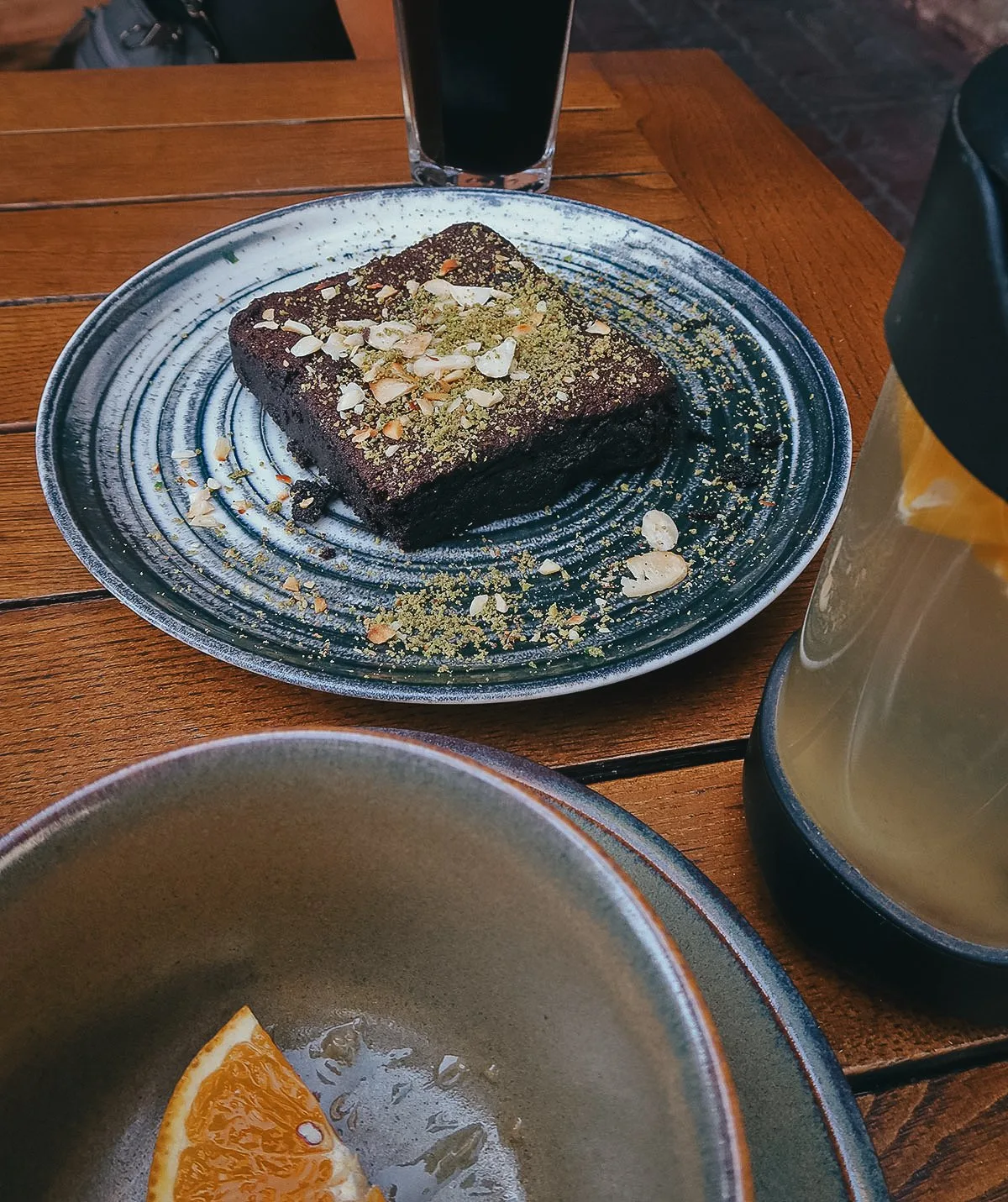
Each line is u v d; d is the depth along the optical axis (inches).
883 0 49.2
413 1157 6.8
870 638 7.2
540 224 15.5
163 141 17.3
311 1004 7.3
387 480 11.5
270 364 12.9
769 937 8.7
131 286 13.8
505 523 12.3
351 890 7.0
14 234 15.5
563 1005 6.5
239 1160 6.6
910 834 7.6
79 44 26.4
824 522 11.4
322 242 15.2
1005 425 5.0
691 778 9.7
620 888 6.2
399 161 17.3
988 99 5.1
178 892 6.8
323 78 18.9
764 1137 6.5
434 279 14.1
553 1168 6.5
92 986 6.7
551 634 10.8
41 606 10.9
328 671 10.0
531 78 15.5
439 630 10.9
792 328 13.8
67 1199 6.7
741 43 46.0
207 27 25.2
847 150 39.5
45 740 9.8
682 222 16.3
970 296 5.0
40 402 12.7
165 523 11.9
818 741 7.9
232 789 6.7
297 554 11.7
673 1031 5.7
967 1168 7.6
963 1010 8.0
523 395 12.4
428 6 14.9
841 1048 8.1
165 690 10.3
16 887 6.2
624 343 13.3
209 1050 6.9
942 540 6.6
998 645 6.6
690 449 13.0
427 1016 7.2
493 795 6.6
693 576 11.4
